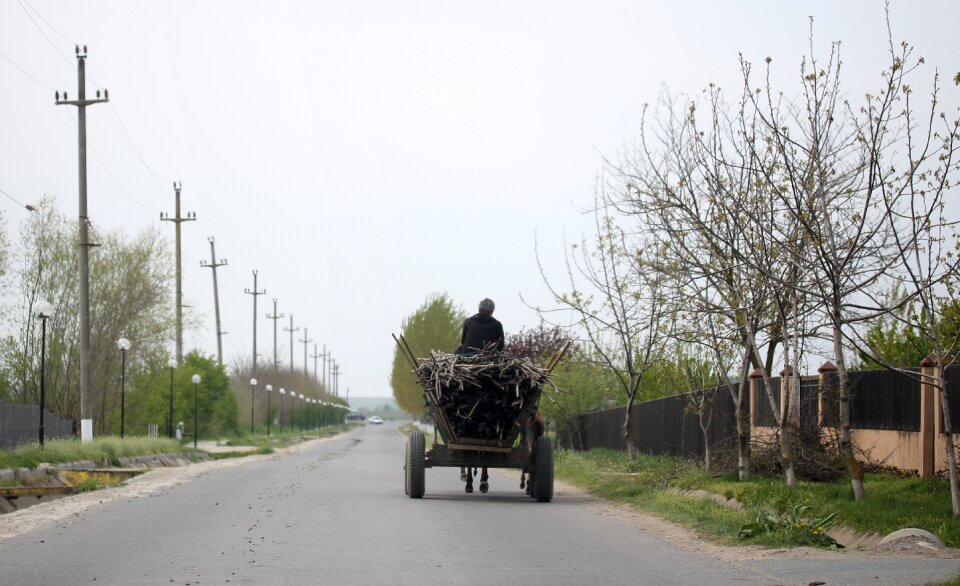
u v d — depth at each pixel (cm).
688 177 1631
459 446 1703
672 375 2684
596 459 2944
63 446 2612
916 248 1154
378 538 1180
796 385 1541
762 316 1702
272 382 10812
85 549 1081
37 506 1587
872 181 1216
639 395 3316
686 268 1670
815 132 1351
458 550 1088
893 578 878
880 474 1580
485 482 1836
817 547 1123
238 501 1667
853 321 1328
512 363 1630
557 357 1720
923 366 1499
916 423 1532
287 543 1130
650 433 3011
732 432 2191
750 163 1512
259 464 3127
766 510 1270
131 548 1089
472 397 1659
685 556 1070
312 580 884
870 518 1181
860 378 1714
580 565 994
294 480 2247
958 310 1345
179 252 5475
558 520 1425
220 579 887
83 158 3291
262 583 868
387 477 2403
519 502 1725
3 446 2891
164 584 860
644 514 1527
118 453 2892
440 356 1688
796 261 1375
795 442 1756
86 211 3281
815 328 1531
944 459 1440
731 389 1808
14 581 875
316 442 6794
